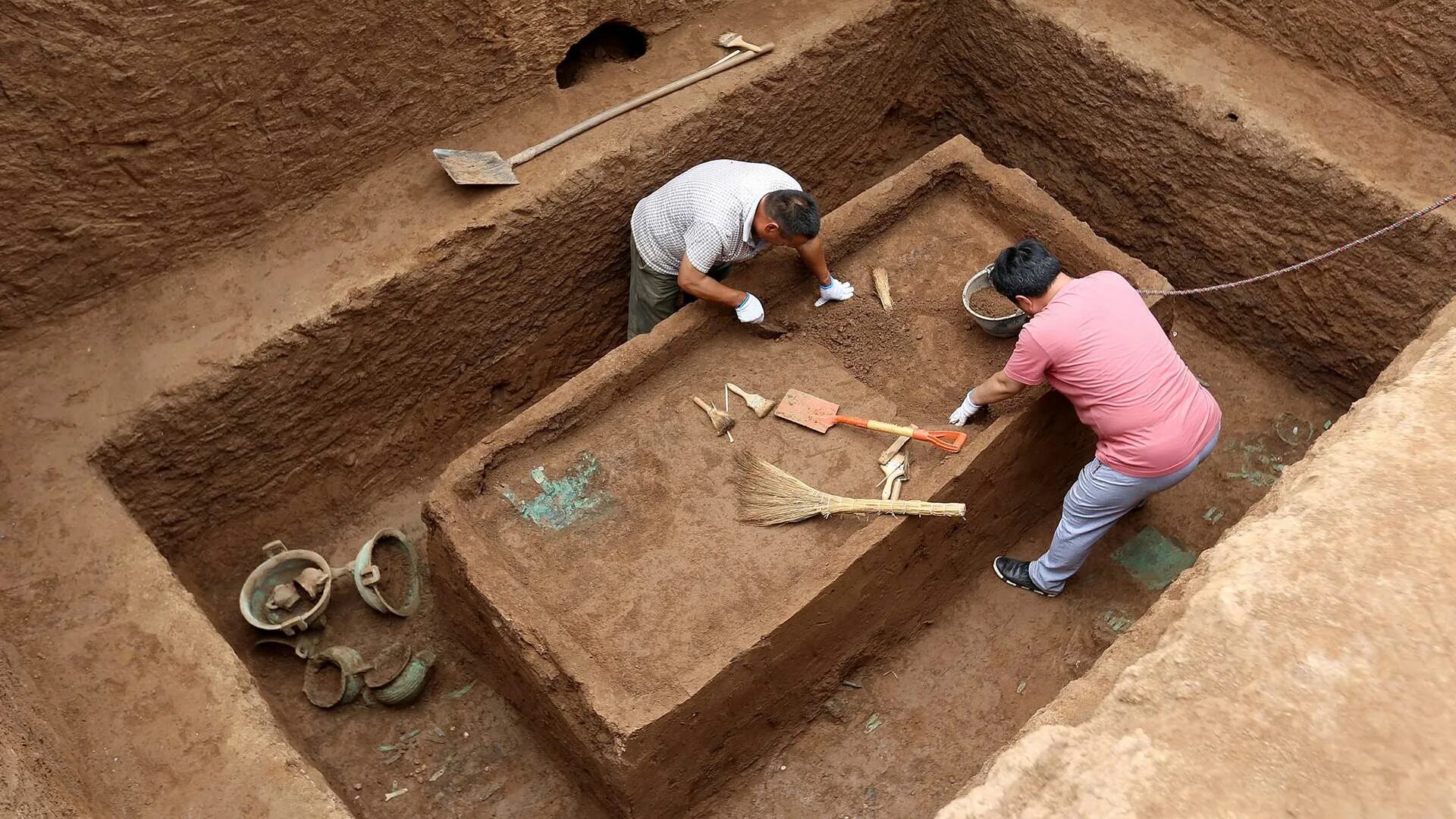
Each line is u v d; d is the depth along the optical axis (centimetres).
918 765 457
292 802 350
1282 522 301
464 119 527
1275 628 277
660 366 489
